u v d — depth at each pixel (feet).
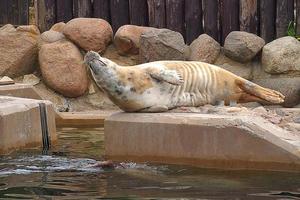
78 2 40.78
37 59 39.01
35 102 27.09
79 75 37.29
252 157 21.22
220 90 25.86
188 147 22.26
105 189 18.54
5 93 32.09
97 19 39.14
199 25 39.55
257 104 35.24
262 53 37.22
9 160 23.16
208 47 37.73
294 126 22.97
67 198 17.57
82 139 27.99
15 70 38.50
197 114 23.24
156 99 24.27
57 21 41.29
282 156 20.85
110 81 23.52
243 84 26.05
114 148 23.71
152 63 25.22
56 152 24.86
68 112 35.53
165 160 22.68
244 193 17.93
